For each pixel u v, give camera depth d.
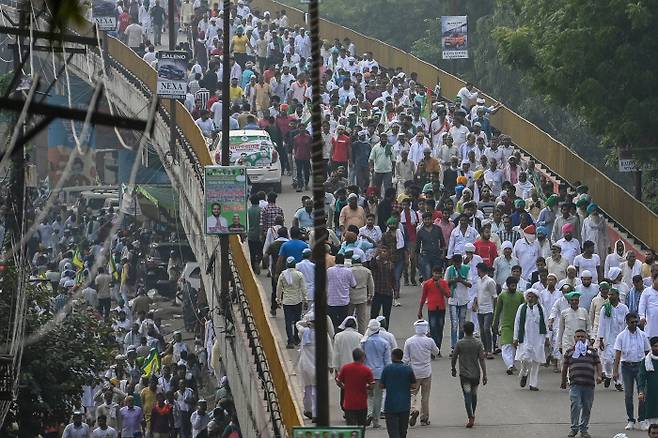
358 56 120.56
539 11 79.44
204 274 73.06
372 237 62.94
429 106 86.56
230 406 61.56
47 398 48.34
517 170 75.69
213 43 115.25
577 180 79.56
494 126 93.75
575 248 62.22
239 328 57.62
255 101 96.56
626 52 73.44
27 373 47.00
